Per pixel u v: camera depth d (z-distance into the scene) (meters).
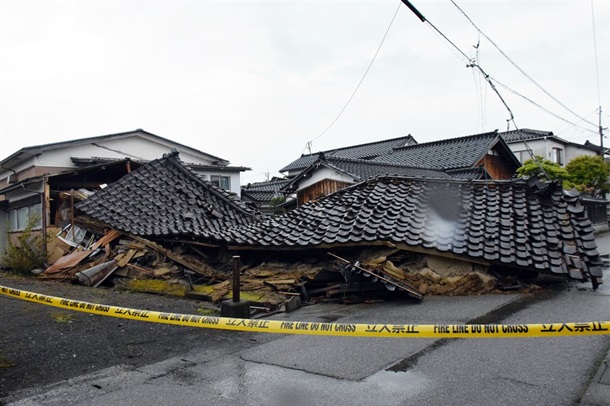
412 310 6.33
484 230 7.73
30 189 13.59
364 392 3.58
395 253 7.57
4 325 5.79
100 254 10.23
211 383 3.85
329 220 8.57
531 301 6.49
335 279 7.70
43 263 11.70
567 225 7.91
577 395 3.39
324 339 5.07
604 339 4.67
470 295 7.10
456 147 21.19
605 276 8.62
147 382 3.90
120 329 5.62
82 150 17.33
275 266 8.39
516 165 21.73
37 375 4.09
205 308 6.93
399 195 8.89
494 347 4.54
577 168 21.38
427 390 3.58
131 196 11.05
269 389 3.69
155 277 8.69
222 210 11.15
